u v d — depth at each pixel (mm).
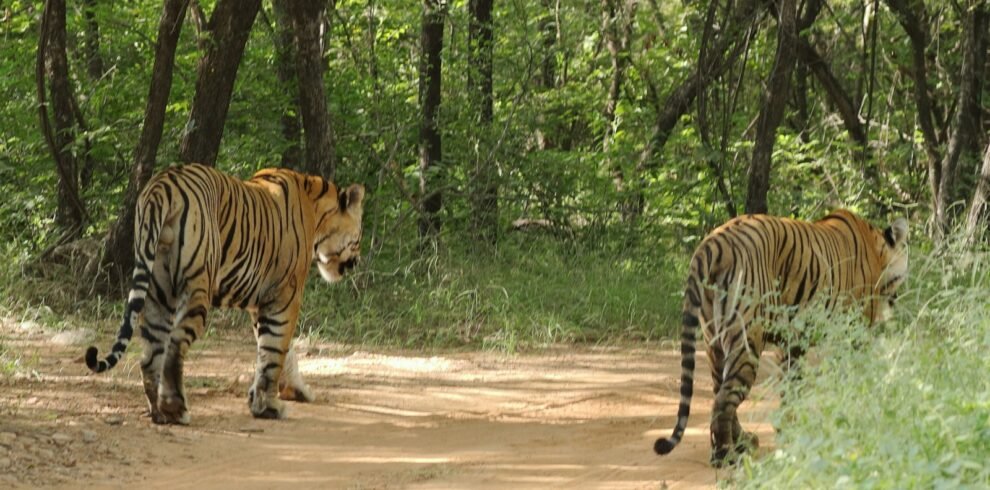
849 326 8812
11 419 10211
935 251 12398
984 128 25312
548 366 14117
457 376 13461
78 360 12992
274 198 11461
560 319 16016
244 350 14258
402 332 15781
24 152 18891
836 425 7293
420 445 10352
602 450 10141
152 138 16172
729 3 18562
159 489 8688
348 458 9789
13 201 18391
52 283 16047
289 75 19016
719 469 9195
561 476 9219
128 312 10008
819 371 8914
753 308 9297
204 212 10523
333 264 12516
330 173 17062
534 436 10703
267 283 11352
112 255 16031
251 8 16531
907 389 7621
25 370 12242
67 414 10602
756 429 10547
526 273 17781
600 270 17938
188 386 12266
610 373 13766
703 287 9141
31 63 19125
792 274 9734
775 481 6961
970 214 16750
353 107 19906
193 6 19375
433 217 19359
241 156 18969
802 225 9992
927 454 6523
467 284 17000
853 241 10453
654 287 17469
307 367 13750
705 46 18500
